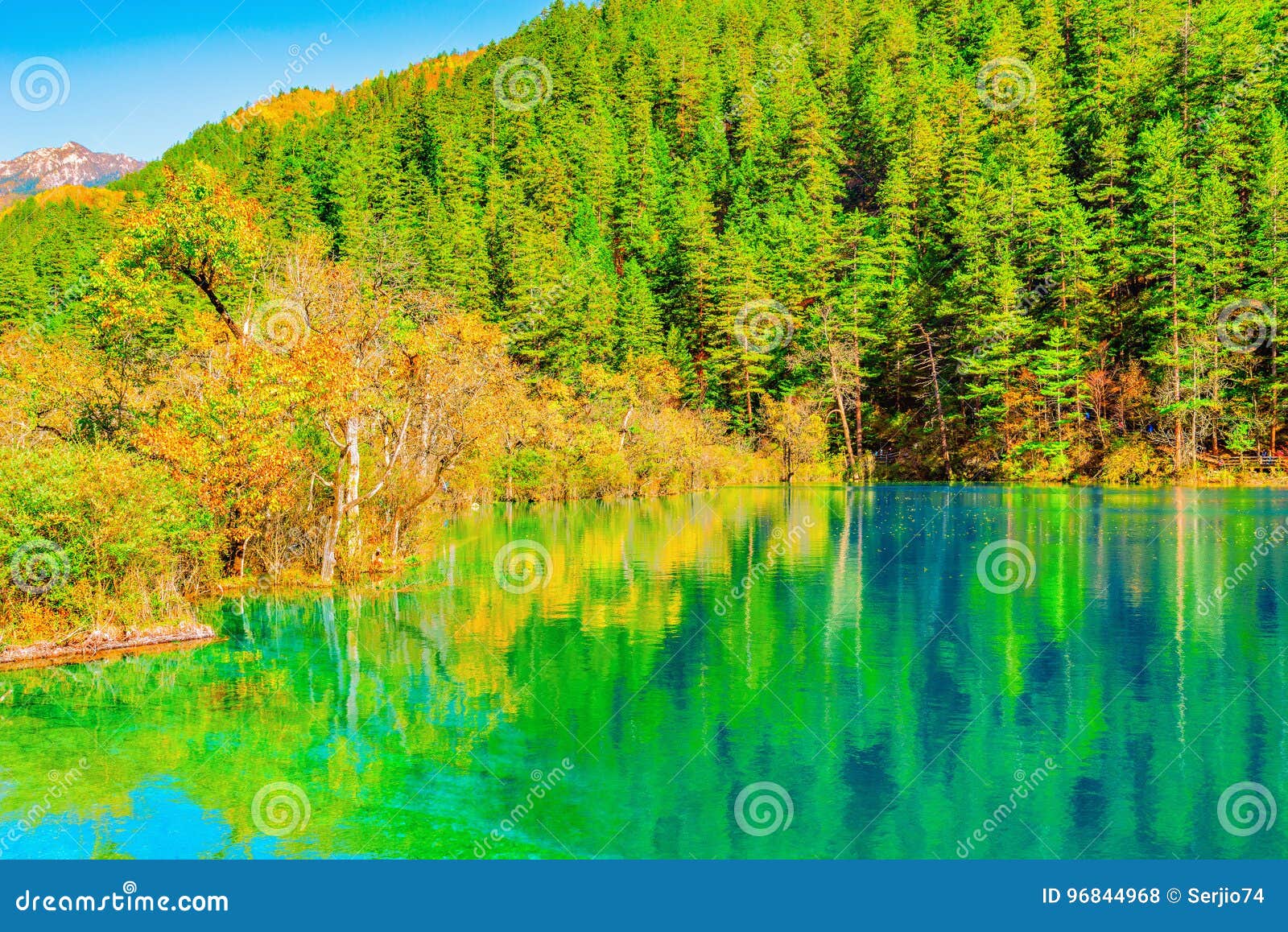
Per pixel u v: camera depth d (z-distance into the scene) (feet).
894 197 287.28
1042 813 36.96
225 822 35.22
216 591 81.30
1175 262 216.13
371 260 148.25
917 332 267.59
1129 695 51.11
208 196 80.02
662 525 141.18
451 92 462.60
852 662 58.29
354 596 80.18
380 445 97.04
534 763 41.11
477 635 65.41
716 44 486.38
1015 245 259.60
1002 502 172.35
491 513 163.73
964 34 410.31
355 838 34.30
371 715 47.24
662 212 346.74
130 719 46.39
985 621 69.82
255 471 78.13
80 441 80.48
